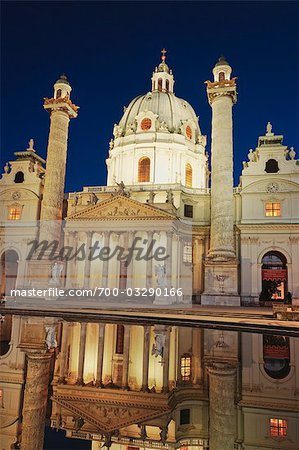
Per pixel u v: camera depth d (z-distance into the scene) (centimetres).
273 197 4266
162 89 6347
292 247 4119
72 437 656
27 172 5112
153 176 5275
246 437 618
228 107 3950
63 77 4662
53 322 2125
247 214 4303
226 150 3859
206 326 1995
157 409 835
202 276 4534
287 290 4062
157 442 654
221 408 754
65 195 5175
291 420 681
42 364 1159
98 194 4903
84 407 841
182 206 4725
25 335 1672
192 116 6016
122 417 787
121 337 1694
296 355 1228
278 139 4459
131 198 4616
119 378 1101
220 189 3803
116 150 5575
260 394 829
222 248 3688
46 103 4462
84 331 1838
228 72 4084
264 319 2262
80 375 1119
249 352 1282
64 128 4447
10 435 636
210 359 1184
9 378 1004
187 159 5556
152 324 2119
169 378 1044
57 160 4334
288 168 4319
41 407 808
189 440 637
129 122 5738
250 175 4372
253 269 4169
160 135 5422
